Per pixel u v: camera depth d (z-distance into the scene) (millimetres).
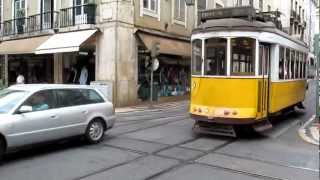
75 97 10586
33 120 9289
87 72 23141
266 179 7797
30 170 8148
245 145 11062
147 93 24203
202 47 12227
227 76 11781
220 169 8453
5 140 8773
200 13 13164
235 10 12453
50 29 24125
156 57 23031
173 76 26656
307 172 8328
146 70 24062
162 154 9727
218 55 11977
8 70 28875
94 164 8641
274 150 10430
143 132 12875
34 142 9375
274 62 13180
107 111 11359
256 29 11891
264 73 12406
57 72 24922
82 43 20844
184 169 8383
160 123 15109
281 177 7941
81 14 22922
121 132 12828
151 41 23484
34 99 9586
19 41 26062
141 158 9266
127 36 22219
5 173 7934
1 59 29250
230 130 11914
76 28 22625
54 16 24406
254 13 12508
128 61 22328
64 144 10812
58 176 7711
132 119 16406
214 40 12047
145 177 7699
